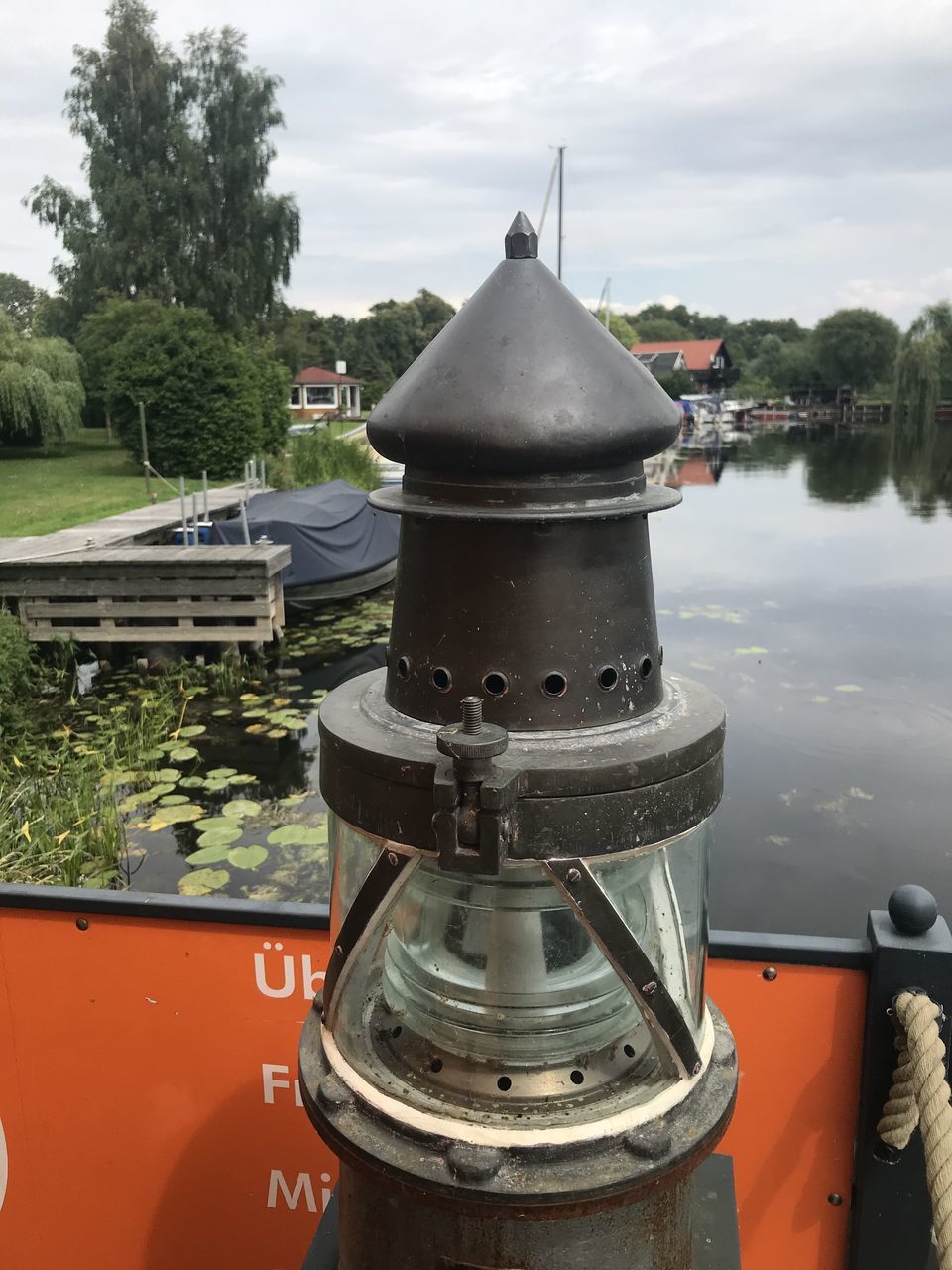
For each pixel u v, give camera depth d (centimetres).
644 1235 119
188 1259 223
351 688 142
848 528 1936
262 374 2462
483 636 117
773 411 7144
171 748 827
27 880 577
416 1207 118
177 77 3591
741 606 1271
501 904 119
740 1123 196
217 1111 214
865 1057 184
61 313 3772
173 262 3544
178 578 1060
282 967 205
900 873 614
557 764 108
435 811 109
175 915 206
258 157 3659
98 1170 223
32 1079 220
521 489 113
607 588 118
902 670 995
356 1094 121
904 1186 184
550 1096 118
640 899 126
